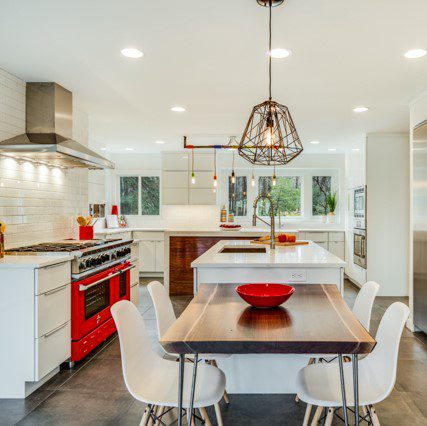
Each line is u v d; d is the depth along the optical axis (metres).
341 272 2.85
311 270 2.86
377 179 5.69
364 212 5.73
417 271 3.91
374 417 1.79
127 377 1.63
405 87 3.60
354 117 4.74
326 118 4.79
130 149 7.22
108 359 3.31
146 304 5.22
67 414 2.40
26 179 3.51
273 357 2.68
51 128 3.47
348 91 3.71
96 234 5.93
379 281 5.71
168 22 2.36
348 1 2.11
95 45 2.69
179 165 7.32
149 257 7.21
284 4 2.14
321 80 3.40
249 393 2.69
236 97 3.92
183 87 3.61
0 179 3.16
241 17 2.29
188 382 1.77
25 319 2.60
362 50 2.76
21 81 3.41
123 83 3.49
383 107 4.28
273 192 7.90
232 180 6.50
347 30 2.45
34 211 3.64
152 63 3.02
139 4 2.15
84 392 2.69
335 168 7.64
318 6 2.16
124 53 2.83
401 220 5.70
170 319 2.29
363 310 2.29
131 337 1.74
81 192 4.60
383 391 1.63
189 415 1.58
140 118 4.79
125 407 2.49
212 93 3.79
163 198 7.33
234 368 2.69
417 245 3.89
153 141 6.36
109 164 4.16
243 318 1.73
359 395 1.63
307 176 7.85
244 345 1.43
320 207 7.86
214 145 6.31
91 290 3.38
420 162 3.82
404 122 5.00
